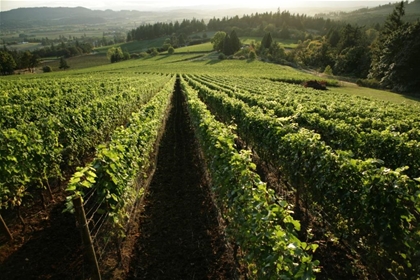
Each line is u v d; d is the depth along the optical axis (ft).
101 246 20.18
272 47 325.83
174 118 65.21
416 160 26.12
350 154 19.07
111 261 19.20
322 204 20.93
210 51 375.45
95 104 39.73
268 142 28.91
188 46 443.73
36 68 345.92
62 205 25.70
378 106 64.28
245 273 17.52
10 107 39.96
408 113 54.80
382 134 29.04
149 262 19.43
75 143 31.40
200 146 38.40
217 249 20.66
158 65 287.89
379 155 29.19
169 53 381.19
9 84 91.76
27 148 22.70
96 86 81.71
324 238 21.33
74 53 458.09
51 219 23.52
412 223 18.30
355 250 19.19
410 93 145.28
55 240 20.97
